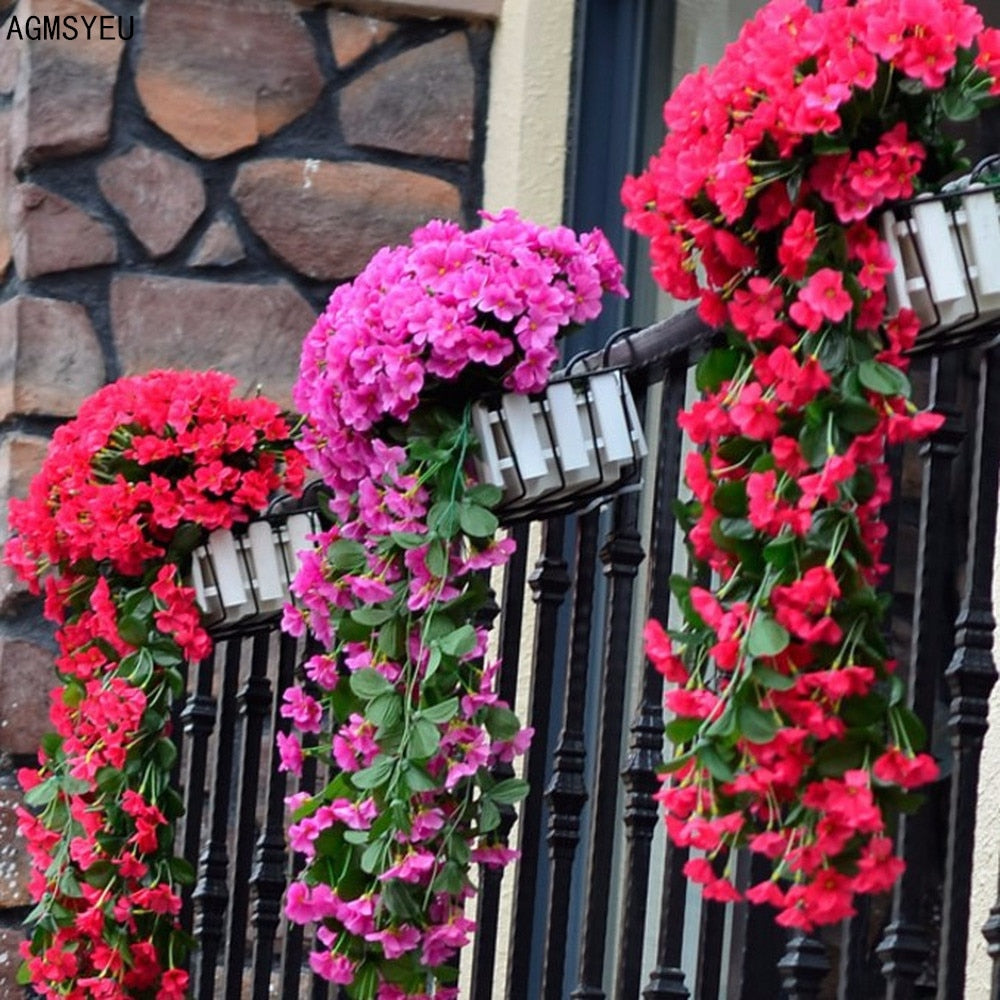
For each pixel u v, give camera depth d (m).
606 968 8.23
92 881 6.34
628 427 5.38
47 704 8.05
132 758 6.40
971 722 4.70
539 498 5.41
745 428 4.22
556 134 8.44
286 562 6.45
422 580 5.22
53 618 6.65
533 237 5.31
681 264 4.48
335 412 5.38
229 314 8.34
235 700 7.29
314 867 5.30
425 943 5.22
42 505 6.53
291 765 5.59
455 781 5.11
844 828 4.03
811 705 4.06
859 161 4.25
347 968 5.27
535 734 5.85
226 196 8.41
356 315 5.32
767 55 4.29
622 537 5.58
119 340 8.27
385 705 5.18
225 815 7.25
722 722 4.11
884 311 4.36
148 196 8.35
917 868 4.68
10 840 7.98
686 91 4.47
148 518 6.44
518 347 5.29
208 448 6.36
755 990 6.38
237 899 7.16
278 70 8.47
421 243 5.41
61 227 8.27
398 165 8.52
